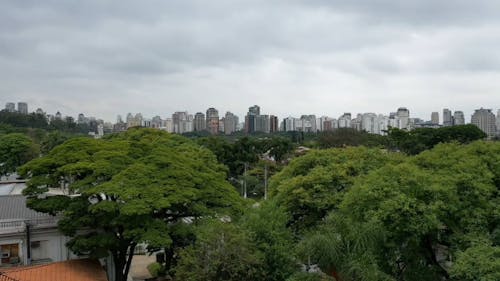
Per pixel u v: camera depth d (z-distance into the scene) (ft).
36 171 84.12
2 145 244.83
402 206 64.75
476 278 54.13
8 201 104.06
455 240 68.03
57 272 76.38
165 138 172.35
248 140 247.50
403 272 71.92
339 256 63.36
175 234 82.79
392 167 76.84
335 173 102.68
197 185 91.50
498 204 70.90
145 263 115.34
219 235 67.41
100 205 76.54
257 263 65.67
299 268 71.10
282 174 122.11
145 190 79.41
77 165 80.79
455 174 75.56
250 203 97.30
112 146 94.79
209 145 243.19
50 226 90.58
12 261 86.94
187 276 65.92
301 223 99.19
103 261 93.61
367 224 64.54
